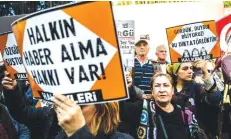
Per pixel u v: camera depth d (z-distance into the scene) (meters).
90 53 1.65
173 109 3.66
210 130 4.46
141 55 6.26
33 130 4.03
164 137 3.53
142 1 8.20
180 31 4.94
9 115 3.37
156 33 8.12
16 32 1.85
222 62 3.96
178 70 4.79
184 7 8.37
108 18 1.61
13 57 3.35
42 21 1.70
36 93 1.84
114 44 1.62
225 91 3.98
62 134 2.06
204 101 4.50
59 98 1.60
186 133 3.59
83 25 1.63
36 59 1.78
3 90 3.08
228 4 10.43
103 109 2.01
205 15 8.55
